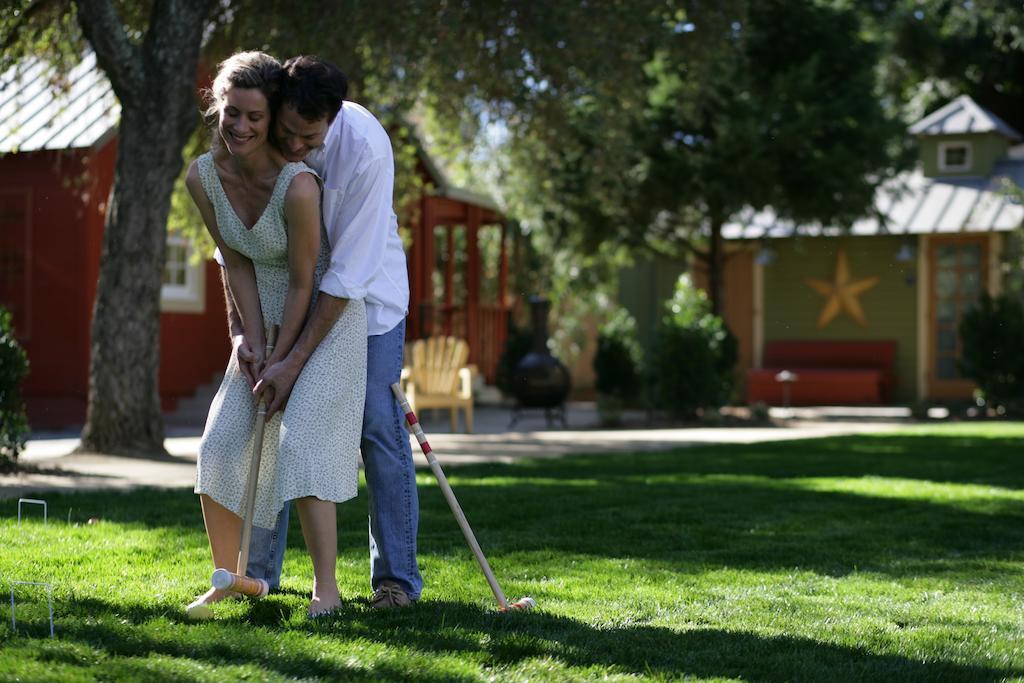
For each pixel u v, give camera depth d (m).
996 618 4.37
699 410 17.53
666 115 17.38
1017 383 18.72
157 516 6.53
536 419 17.94
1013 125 28.89
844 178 17.47
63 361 15.45
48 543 5.53
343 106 4.32
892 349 22.83
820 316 23.44
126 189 10.59
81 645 3.51
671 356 17.00
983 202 22.28
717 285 19.05
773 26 17.80
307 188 4.11
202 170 4.21
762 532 6.38
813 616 4.34
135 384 10.63
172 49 10.52
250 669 3.30
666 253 20.30
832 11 17.92
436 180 18.89
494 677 3.31
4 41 11.30
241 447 4.26
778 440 13.03
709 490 8.10
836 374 22.16
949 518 6.96
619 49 11.85
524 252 23.09
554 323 26.14
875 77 18.59
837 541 6.12
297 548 5.62
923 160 23.61
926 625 4.23
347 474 4.25
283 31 11.23
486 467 9.65
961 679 3.48
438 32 11.09
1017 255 19.48
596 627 4.04
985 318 18.84
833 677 3.44
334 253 4.24
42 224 15.58
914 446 12.12
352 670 3.36
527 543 5.85
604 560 5.42
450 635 3.80
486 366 21.16
